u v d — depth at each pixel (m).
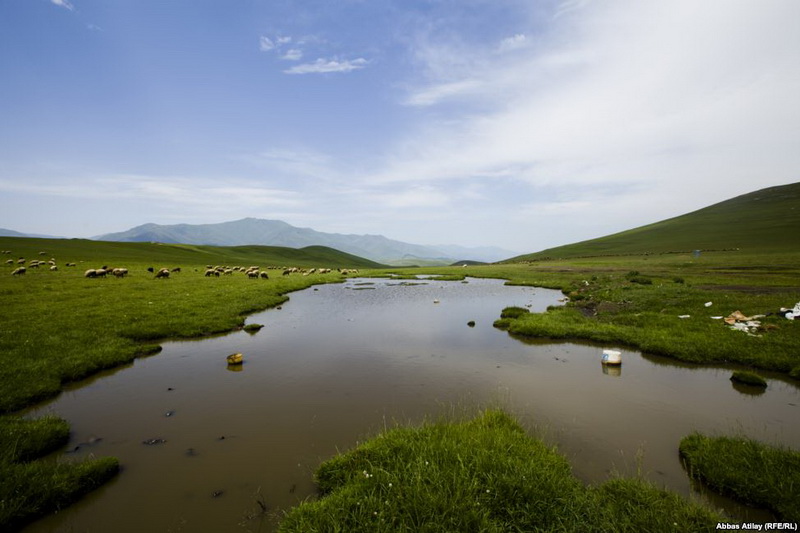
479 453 7.73
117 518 6.81
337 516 6.13
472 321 25.59
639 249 131.62
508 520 6.08
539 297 40.34
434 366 15.88
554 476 6.99
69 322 20.75
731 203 194.38
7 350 15.51
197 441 9.56
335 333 22.33
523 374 14.77
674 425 10.21
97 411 11.41
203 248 159.00
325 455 8.84
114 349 16.69
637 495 6.65
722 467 7.65
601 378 14.26
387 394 12.78
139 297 31.25
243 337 21.23
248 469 8.29
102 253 95.69
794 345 15.55
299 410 11.47
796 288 32.81
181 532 6.39
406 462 7.73
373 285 56.72
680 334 18.97
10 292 31.86
